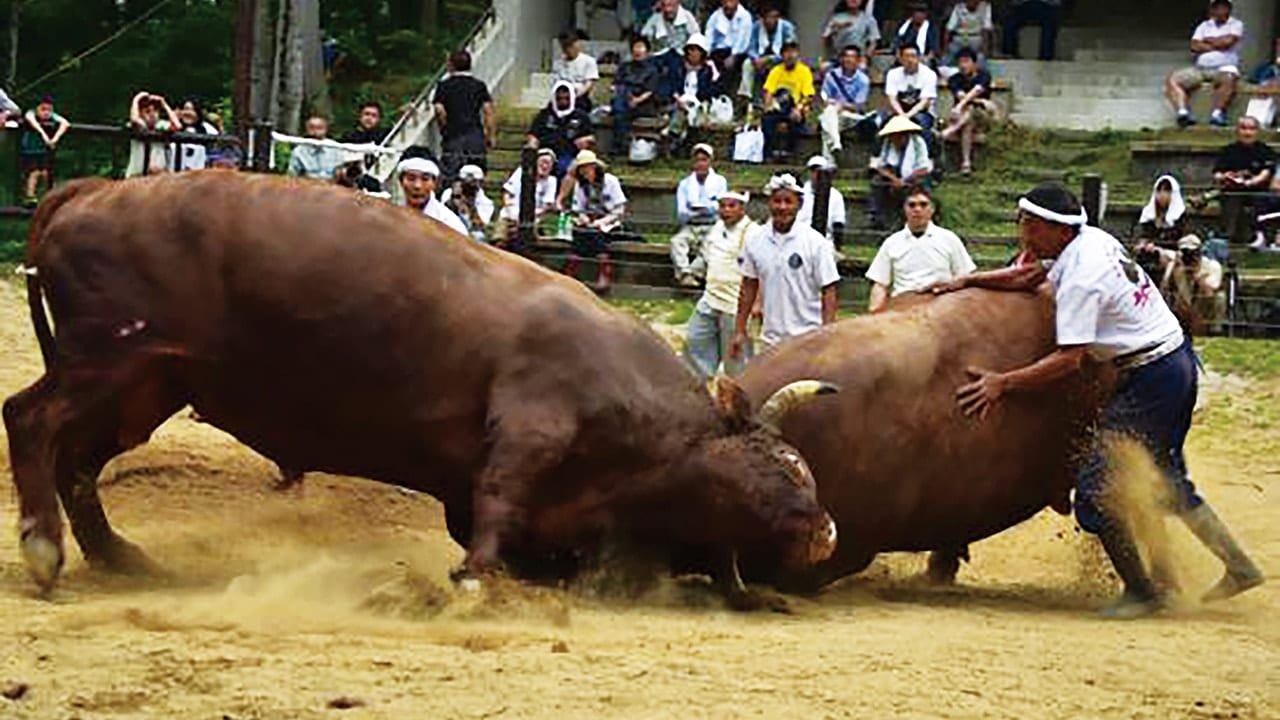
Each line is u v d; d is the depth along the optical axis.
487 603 14.98
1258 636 15.44
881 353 16.88
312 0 48.81
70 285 15.77
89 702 11.30
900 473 16.84
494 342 15.71
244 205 15.80
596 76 45.28
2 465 20.97
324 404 15.90
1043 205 16.78
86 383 15.73
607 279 35.66
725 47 44.06
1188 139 42.59
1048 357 16.89
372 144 40.03
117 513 19.89
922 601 17.42
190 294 15.73
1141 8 50.03
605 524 15.98
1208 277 32.03
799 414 16.50
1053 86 46.34
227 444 22.98
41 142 35.34
